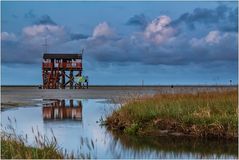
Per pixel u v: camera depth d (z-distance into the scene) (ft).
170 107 83.05
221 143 69.21
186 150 64.44
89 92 342.03
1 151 47.19
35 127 89.25
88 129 86.17
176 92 104.53
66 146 65.57
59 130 85.05
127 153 61.52
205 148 65.82
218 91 102.47
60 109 139.95
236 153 62.18
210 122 75.10
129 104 93.50
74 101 191.21
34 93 307.17
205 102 85.35
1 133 63.87
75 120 104.32
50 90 392.06
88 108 144.25
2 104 155.94
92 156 57.41
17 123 95.35
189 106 83.15
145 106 86.99
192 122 76.38
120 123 86.02
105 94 281.54
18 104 160.97
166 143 69.67
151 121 80.89
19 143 52.85
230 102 84.07
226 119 74.23
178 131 76.69
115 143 69.67
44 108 143.23
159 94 102.32
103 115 115.75
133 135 77.66
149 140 72.59
